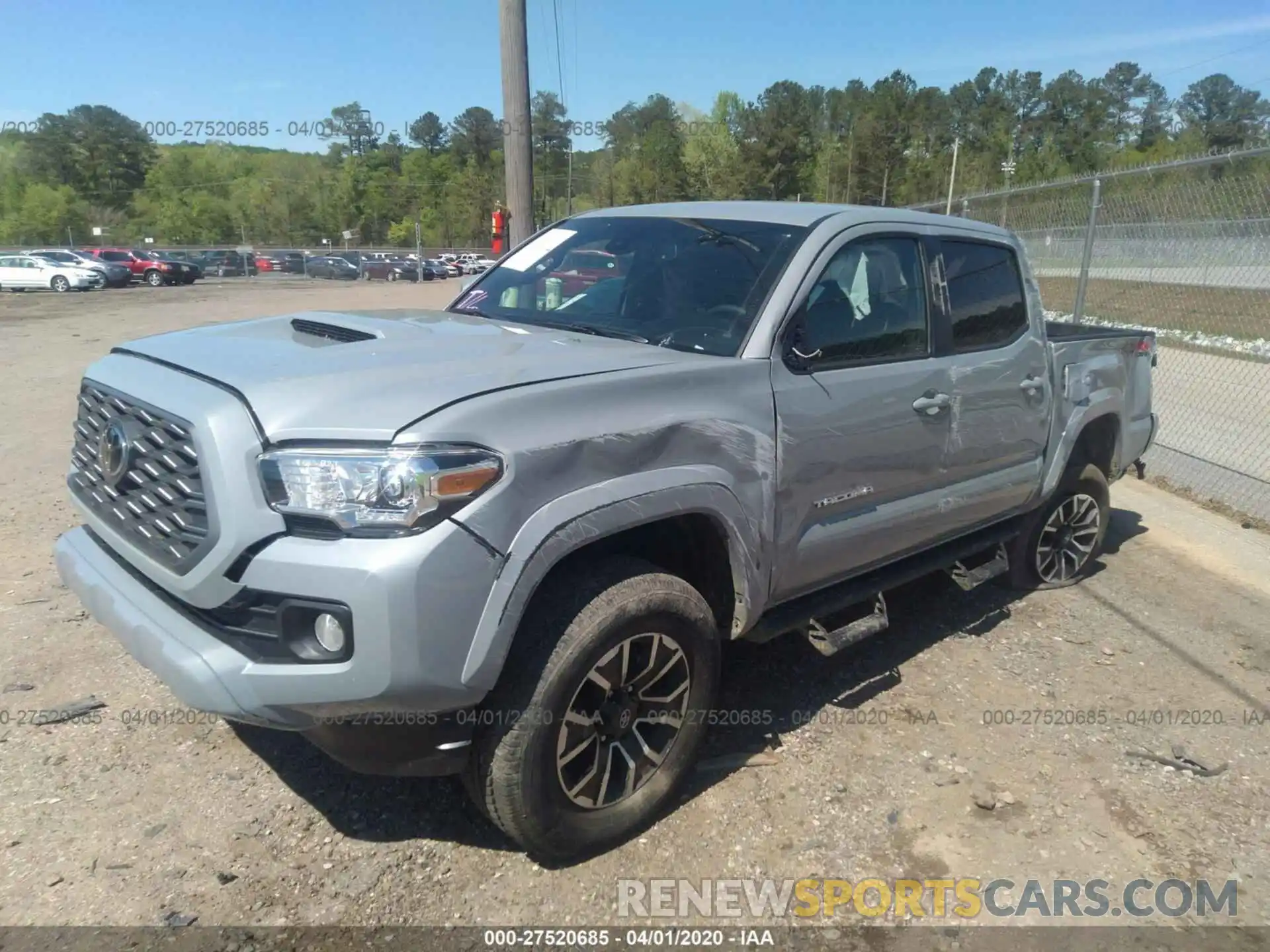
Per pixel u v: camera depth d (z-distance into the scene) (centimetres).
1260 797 345
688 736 315
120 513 284
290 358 282
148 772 328
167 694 379
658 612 287
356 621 232
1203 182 1092
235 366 276
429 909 271
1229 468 783
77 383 1098
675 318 352
